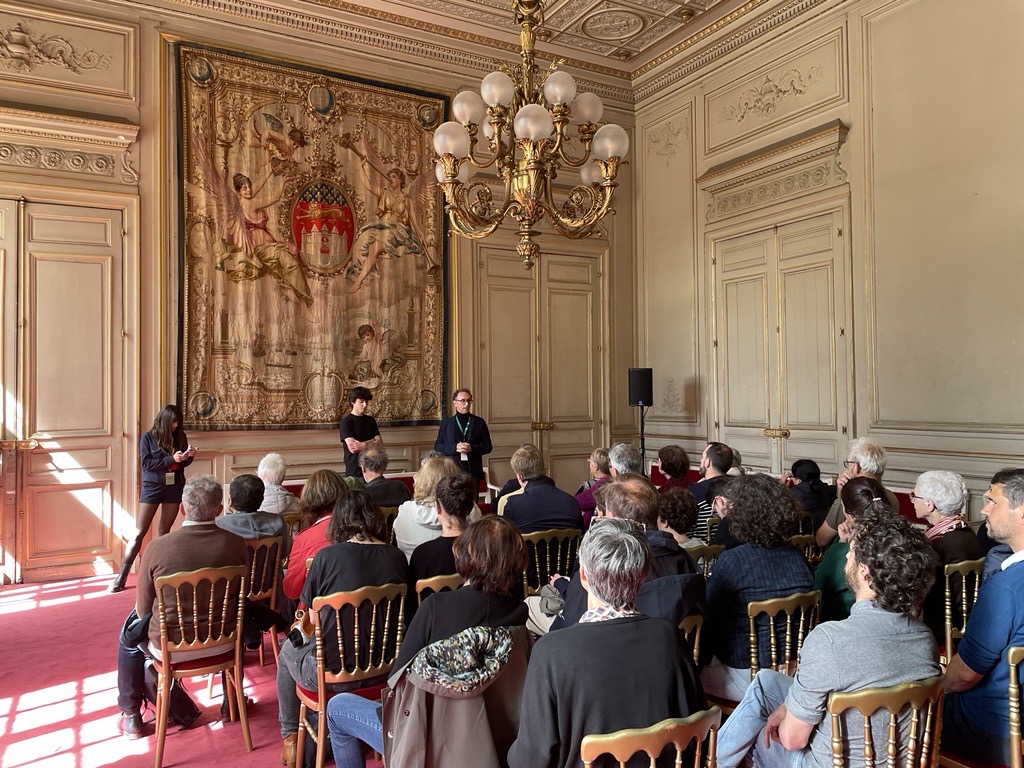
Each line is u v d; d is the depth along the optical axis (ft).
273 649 12.26
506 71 13.03
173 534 9.38
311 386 22.22
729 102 24.29
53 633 14.42
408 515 11.03
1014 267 16.57
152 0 20.35
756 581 7.75
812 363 21.42
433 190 24.39
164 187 20.38
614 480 8.92
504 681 6.19
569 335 27.14
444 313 24.54
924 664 5.44
